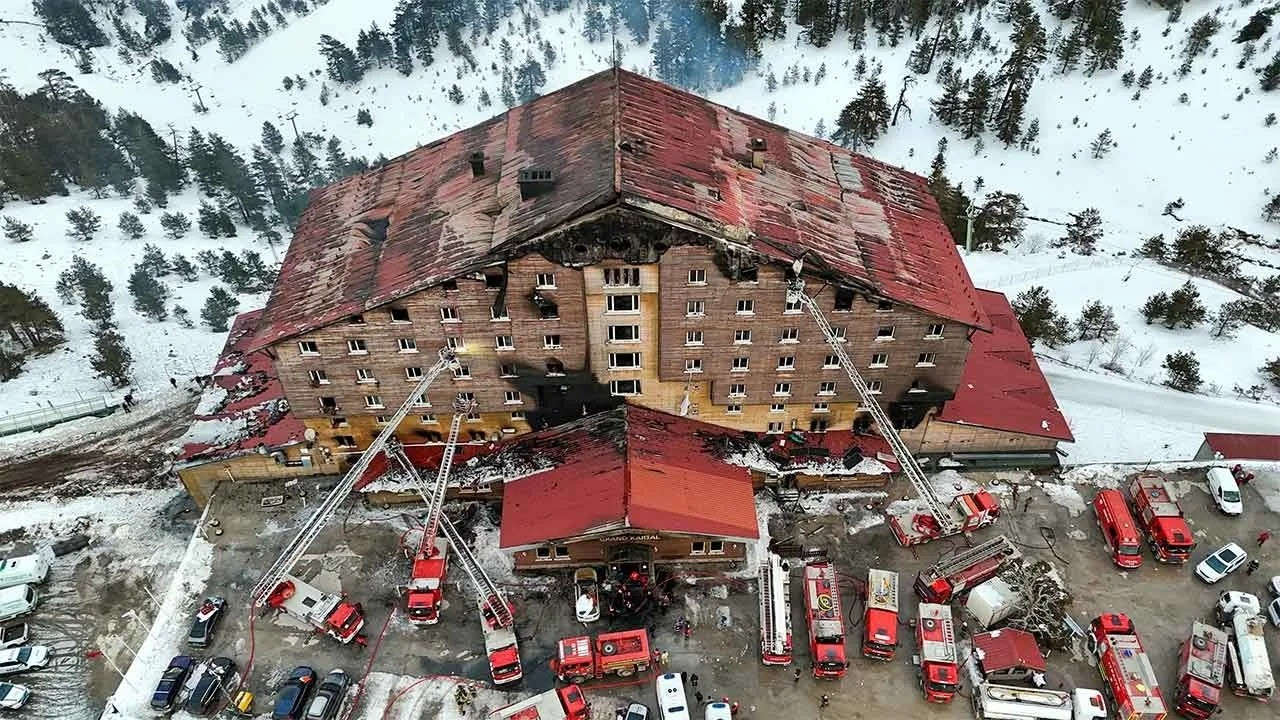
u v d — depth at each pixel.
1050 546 61.59
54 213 126.06
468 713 52.31
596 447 62.03
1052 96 143.25
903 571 59.91
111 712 53.12
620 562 58.59
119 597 61.50
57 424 80.00
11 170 127.44
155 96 171.50
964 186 127.56
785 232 56.00
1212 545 61.66
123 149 141.38
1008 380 71.12
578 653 52.41
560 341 59.00
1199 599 58.00
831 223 60.66
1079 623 56.31
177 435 77.50
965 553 58.09
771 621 53.88
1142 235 117.00
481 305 56.38
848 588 59.03
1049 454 68.12
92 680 56.34
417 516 64.69
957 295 59.97
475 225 57.81
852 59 155.75
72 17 187.25
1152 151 130.75
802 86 152.75
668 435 63.25
